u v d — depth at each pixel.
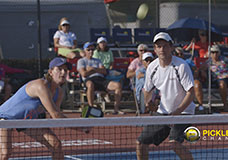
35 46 26.58
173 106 10.41
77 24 28.36
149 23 30.08
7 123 8.76
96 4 28.78
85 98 23.50
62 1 27.72
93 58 21.62
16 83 23.70
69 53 22.97
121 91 21.58
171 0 31.27
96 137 15.78
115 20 30.00
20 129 9.88
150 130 10.28
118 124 8.98
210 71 22.12
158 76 10.30
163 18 30.12
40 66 22.70
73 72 23.38
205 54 25.39
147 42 28.03
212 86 22.97
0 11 26.45
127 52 26.77
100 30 27.02
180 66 10.04
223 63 22.86
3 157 9.82
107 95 23.03
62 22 23.86
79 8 28.30
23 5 26.67
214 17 31.94
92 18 28.75
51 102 9.67
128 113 22.45
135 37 27.61
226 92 22.64
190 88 10.02
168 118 9.15
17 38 26.53
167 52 9.96
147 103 11.13
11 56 26.44
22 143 14.95
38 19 22.62
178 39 27.44
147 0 30.11
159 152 13.04
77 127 9.88
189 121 9.14
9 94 22.20
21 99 9.91
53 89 10.10
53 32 25.59
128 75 21.67
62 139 15.54
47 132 9.88
